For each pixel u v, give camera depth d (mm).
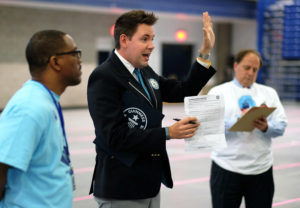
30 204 1692
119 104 2064
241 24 17703
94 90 2062
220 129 2184
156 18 2131
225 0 14203
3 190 1680
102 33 14180
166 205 4477
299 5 14125
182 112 12844
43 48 1772
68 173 1836
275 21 14930
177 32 16656
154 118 2115
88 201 4512
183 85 2408
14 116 1645
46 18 13008
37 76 1802
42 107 1687
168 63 16984
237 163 3062
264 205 3096
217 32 17938
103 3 11617
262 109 2779
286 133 9234
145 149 2025
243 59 3146
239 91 3189
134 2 12164
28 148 1627
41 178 1714
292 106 14820
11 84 12664
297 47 14633
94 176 2264
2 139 1623
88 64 13977
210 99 2168
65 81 1843
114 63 2123
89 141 8023
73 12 13461
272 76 15906
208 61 2365
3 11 12273
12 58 12586
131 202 2141
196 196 4789
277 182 5414
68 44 1821
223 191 3131
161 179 2229
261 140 3080
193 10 13398
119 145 2006
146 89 2244
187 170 5969
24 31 12703
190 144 2143
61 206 1771
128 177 2102
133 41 2090
